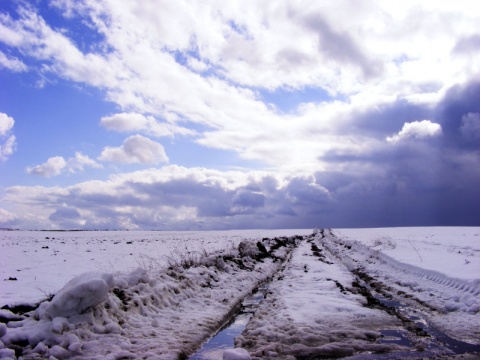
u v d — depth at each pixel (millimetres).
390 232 60875
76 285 7461
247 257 20656
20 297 10469
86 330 7273
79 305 7504
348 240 39719
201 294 11945
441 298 10961
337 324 8664
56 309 7367
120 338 7254
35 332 6910
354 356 6668
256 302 12484
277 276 18125
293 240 48156
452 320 8758
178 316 9312
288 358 6559
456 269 14078
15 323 7262
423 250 22500
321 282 14641
